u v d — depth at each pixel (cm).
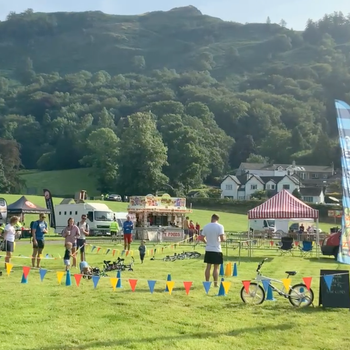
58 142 14962
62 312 1081
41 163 14475
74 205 4966
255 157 15212
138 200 4356
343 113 1022
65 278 1536
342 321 1050
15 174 11275
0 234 2544
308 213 2761
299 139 16000
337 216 7550
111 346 846
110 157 11544
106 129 11906
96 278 1264
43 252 2631
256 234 4409
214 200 9156
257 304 1198
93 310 1104
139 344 860
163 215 4466
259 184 12100
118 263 1864
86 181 12481
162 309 1127
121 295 1272
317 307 1173
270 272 1914
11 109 19150
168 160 11619
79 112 18288
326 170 13975
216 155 13975
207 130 15075
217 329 971
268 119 17675
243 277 1709
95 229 4806
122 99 19775
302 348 864
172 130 12606
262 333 951
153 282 1191
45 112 18512
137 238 4250
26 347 830
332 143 15112
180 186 11394
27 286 1383
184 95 19638
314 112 19900
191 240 3897
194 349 841
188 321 1024
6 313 1057
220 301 1226
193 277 1680
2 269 1752
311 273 1897
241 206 8988
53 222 4722
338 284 1165
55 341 868
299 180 12888
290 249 2870
